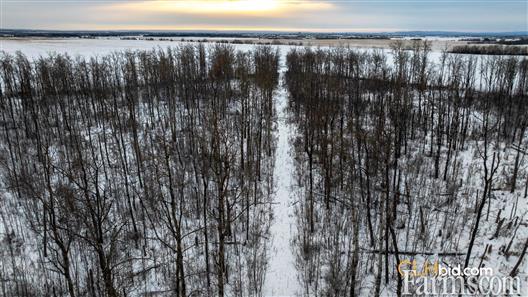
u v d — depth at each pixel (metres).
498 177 38.41
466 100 54.25
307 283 26.66
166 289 27.06
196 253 30.58
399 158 44.16
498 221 32.09
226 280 27.45
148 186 37.97
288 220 34.62
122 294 25.22
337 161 41.78
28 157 41.75
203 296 26.42
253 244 30.81
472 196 36.56
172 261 29.17
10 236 31.59
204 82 66.62
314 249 29.75
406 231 32.41
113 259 27.14
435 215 34.16
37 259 29.05
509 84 55.28
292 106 66.31
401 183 38.44
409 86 58.31
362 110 55.00
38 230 30.27
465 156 45.16
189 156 41.62
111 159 45.38
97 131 52.25
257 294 26.08
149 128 53.25
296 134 53.69
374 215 34.03
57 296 26.58
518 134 49.34
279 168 44.72
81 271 28.61
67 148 44.62
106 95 60.06
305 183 39.97
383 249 29.92
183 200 34.81
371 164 36.03
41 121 51.12
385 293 25.92
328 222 33.16
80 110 55.78
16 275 27.33
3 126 50.50
